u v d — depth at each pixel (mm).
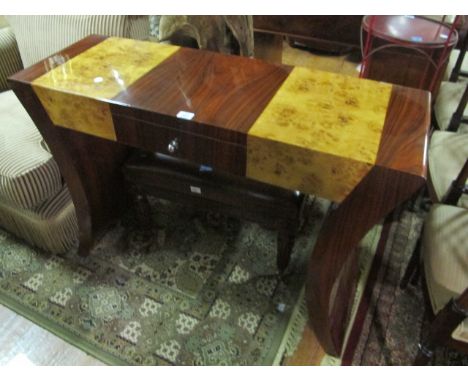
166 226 1476
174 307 1218
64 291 1260
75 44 1074
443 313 767
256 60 1000
